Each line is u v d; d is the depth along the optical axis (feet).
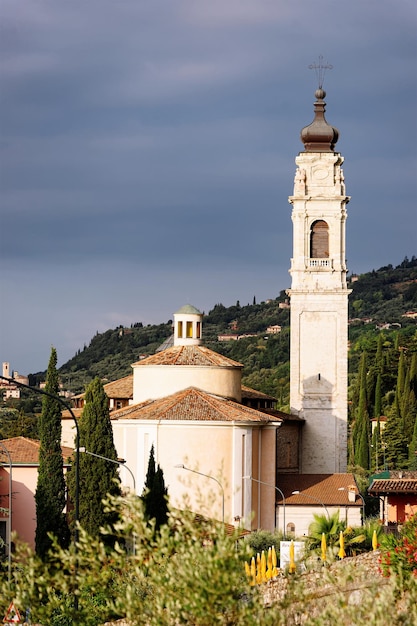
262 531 557.74
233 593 184.75
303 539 500.74
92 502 490.08
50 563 201.57
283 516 636.48
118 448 625.82
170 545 189.88
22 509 592.19
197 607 181.78
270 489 646.74
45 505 488.44
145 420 618.44
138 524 192.85
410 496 500.33
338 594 195.11
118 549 195.11
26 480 593.42
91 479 492.95
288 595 196.65
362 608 190.49
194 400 632.38
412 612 188.75
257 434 637.71
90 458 494.18
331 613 189.88
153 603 190.49
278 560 470.39
